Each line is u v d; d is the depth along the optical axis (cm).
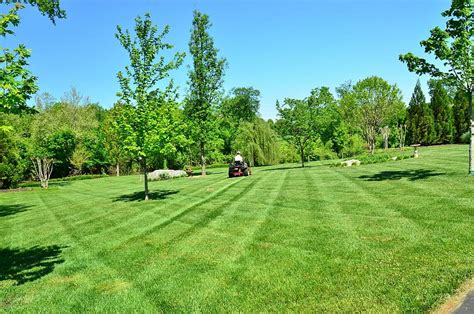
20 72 754
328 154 4825
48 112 5012
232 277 608
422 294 477
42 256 864
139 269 698
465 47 1350
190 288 580
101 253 836
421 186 1273
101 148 4772
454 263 561
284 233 844
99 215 1373
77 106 5412
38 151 3494
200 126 3198
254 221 1008
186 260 722
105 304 552
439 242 663
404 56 1477
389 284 517
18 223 1398
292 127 3462
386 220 862
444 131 5112
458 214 837
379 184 1459
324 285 541
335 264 616
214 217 1123
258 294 535
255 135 4834
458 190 1115
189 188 2064
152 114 1519
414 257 605
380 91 4100
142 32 1552
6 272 761
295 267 623
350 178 1802
